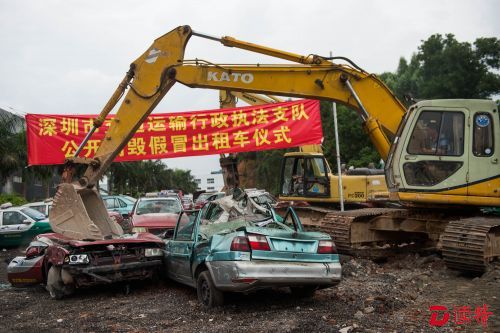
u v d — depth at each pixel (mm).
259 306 6590
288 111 14547
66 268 7379
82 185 9352
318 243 6504
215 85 9891
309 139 14477
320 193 15461
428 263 9789
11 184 46312
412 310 6262
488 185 8922
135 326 5922
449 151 9141
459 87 37750
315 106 14555
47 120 13930
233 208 7809
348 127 38969
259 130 14484
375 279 8344
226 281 6066
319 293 7297
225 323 5828
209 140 14469
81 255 7441
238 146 14461
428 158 9211
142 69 9867
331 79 10172
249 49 10094
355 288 7594
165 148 14359
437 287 7777
